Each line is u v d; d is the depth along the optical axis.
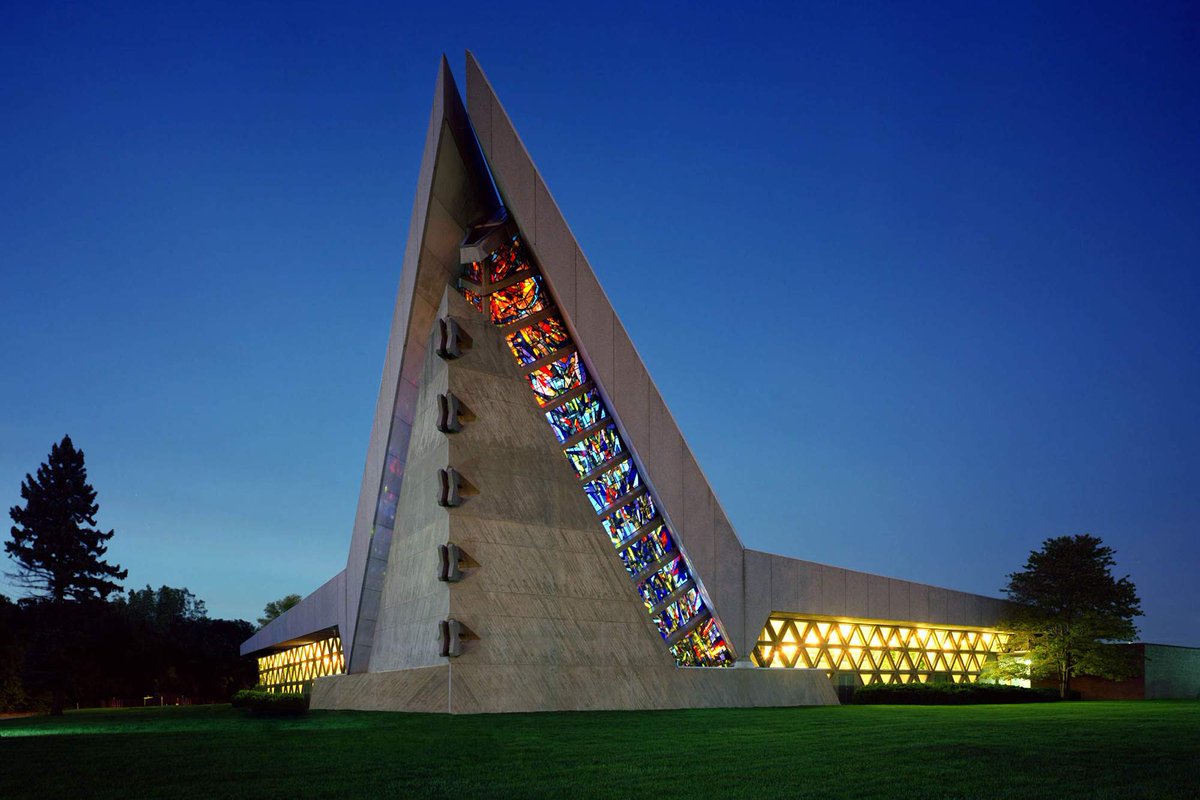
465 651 23.12
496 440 25.73
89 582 55.59
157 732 18.83
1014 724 19.16
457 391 25.53
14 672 59.72
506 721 19.88
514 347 27.08
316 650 60.03
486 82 26.28
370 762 12.13
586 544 26.22
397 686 25.30
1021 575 41.88
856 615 33.88
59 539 54.75
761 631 30.25
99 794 9.41
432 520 25.89
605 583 26.14
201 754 13.41
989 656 41.47
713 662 28.81
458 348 25.91
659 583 27.86
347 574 39.56
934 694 32.22
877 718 21.38
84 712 52.47
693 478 28.97
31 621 58.19
